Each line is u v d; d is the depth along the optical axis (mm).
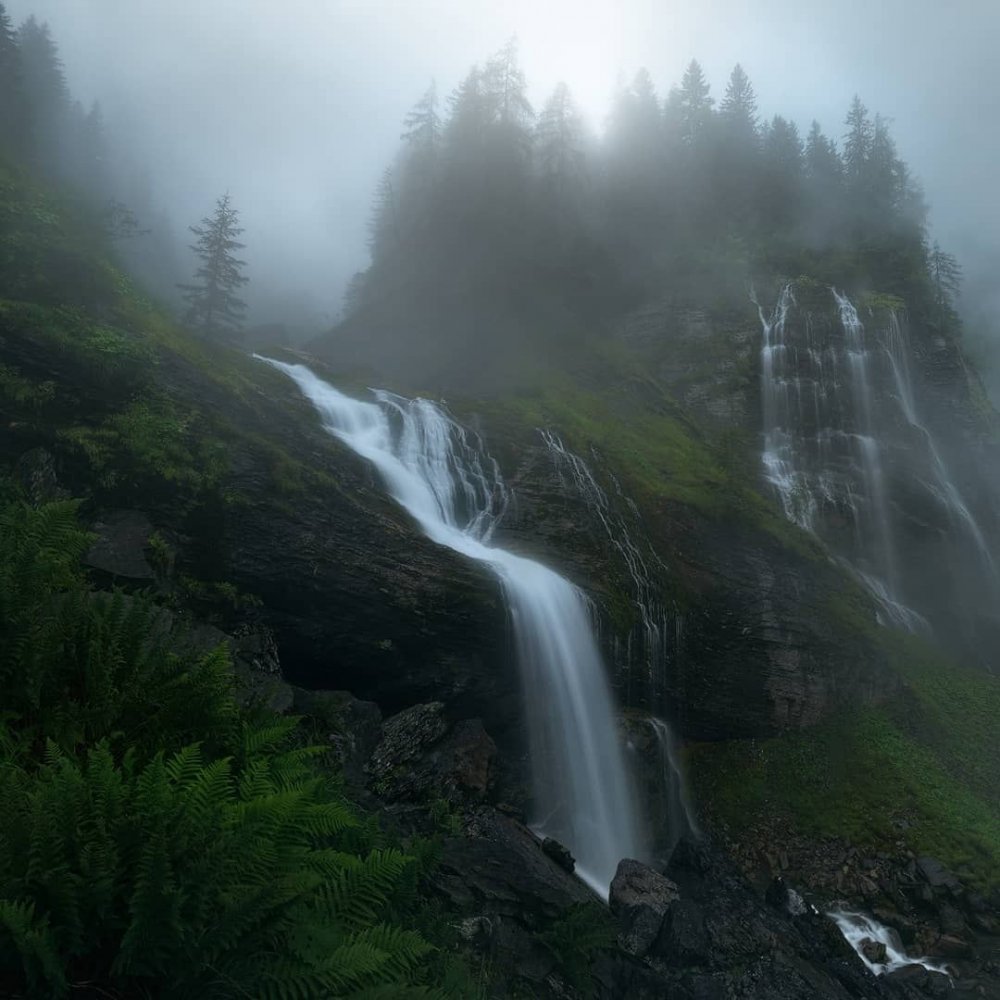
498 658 16609
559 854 12773
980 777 21891
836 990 11578
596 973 8984
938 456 42156
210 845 3594
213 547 13680
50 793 3572
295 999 3357
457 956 6559
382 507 17234
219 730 5672
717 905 12844
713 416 40406
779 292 46625
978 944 15383
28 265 14891
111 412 13836
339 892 4215
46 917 3107
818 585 26203
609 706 18938
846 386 41219
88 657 5410
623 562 21891
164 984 3285
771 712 22219
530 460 25000
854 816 19328
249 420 16484
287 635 14336
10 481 11844
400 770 12930
